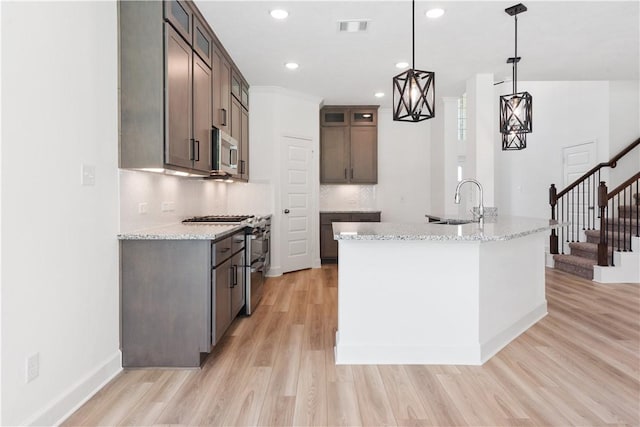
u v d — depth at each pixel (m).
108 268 2.34
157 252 2.48
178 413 1.95
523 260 3.22
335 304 3.96
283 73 4.71
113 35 2.38
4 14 1.57
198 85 3.05
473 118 4.77
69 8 1.98
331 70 4.60
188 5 2.85
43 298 1.79
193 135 2.92
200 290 2.47
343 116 6.50
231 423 1.87
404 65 4.42
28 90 1.70
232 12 3.13
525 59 4.25
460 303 2.57
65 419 1.89
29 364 1.70
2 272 1.56
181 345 2.48
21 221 1.66
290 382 2.29
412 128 6.89
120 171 2.46
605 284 4.79
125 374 2.40
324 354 2.71
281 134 5.38
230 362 2.58
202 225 3.18
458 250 2.56
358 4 3.04
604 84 5.95
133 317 2.49
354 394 2.15
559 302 4.00
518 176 7.48
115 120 2.41
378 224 3.17
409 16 3.24
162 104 2.43
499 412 1.96
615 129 5.91
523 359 2.62
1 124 1.56
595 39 3.72
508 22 3.35
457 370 2.46
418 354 2.56
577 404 2.03
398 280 2.57
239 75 4.59
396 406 2.02
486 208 4.57
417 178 6.90
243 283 3.47
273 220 5.33
